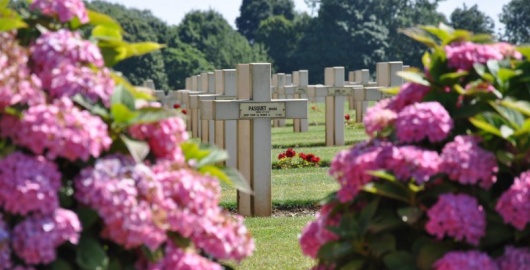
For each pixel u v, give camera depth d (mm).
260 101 13492
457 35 6027
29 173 4449
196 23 115188
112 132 4852
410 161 5277
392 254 5379
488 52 5859
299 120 33094
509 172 5500
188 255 4902
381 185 5340
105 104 4883
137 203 4637
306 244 6184
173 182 4824
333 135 26641
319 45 109938
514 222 5172
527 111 5492
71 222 4488
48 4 5168
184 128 5121
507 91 5828
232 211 14742
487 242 5332
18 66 4699
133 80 89875
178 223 4738
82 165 4715
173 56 98500
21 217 4539
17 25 4957
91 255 4602
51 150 4512
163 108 4879
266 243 11430
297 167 20953
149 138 5004
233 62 111750
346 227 5492
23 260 4531
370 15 110625
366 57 108625
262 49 113375
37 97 4629
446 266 5121
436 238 5422
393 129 5770
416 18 114688
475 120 5402
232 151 17344
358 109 35250
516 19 124812
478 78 5906
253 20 139750
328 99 26531
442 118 5477
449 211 5113
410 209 5250
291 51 112625
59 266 4586
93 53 4988
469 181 5297
